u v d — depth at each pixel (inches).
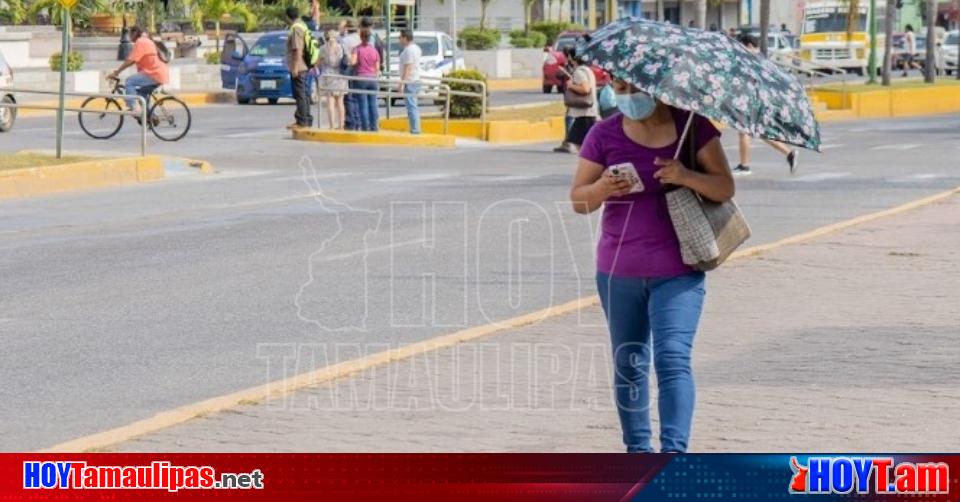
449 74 1884.8
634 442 385.4
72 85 2372.0
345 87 1681.8
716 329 579.5
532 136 1802.4
